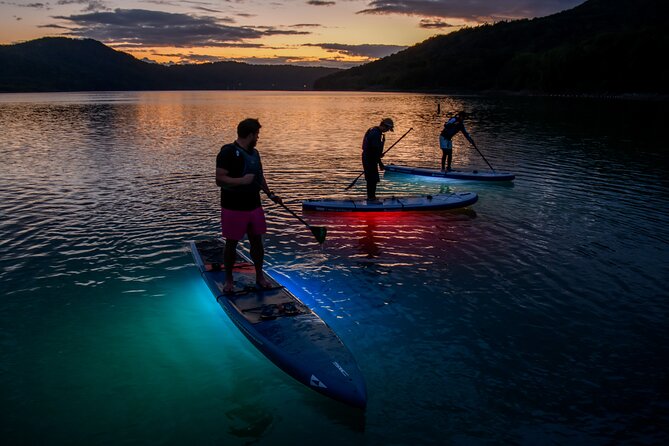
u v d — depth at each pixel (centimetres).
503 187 1354
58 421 419
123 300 652
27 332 567
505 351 526
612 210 1093
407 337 555
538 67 12012
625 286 687
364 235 928
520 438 398
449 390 461
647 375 481
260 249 601
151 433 406
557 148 2162
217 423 418
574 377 479
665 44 8431
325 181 1462
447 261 789
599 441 393
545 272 740
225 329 577
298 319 539
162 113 5447
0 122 3966
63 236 916
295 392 462
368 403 443
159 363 507
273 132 3069
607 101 7506
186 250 846
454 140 2514
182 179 1469
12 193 1269
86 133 2980
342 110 6066
